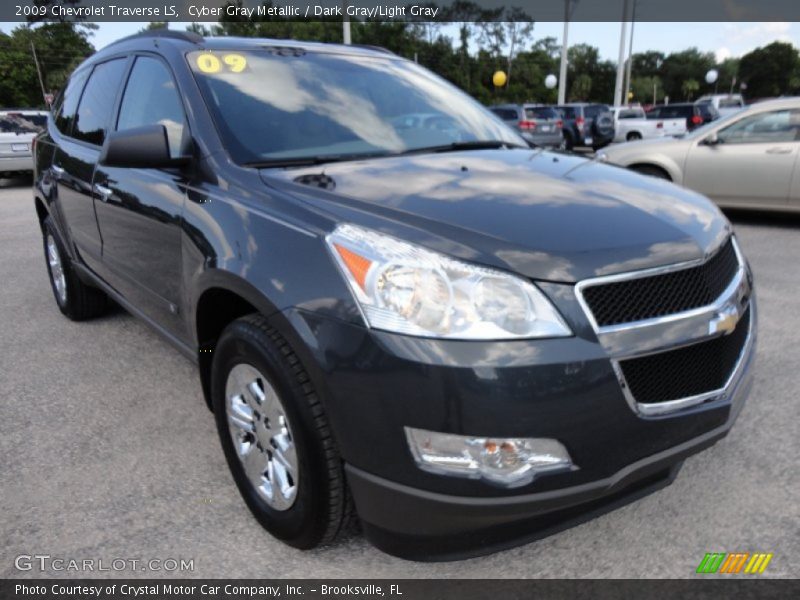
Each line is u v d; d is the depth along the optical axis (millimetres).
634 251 1993
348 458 1954
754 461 2830
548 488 1845
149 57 3367
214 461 2945
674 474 2203
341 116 3088
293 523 2221
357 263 1908
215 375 2480
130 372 3922
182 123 2893
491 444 1796
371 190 2322
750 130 7988
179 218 2680
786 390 3480
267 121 2875
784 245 7020
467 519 1858
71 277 4559
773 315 4699
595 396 1830
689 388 2053
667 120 22531
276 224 2193
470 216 2088
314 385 1959
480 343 1776
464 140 3301
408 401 1795
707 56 100562
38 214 5035
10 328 4746
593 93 85500
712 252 2209
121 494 2703
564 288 1855
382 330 1818
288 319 1992
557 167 2820
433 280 1827
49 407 3479
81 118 4156
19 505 2629
